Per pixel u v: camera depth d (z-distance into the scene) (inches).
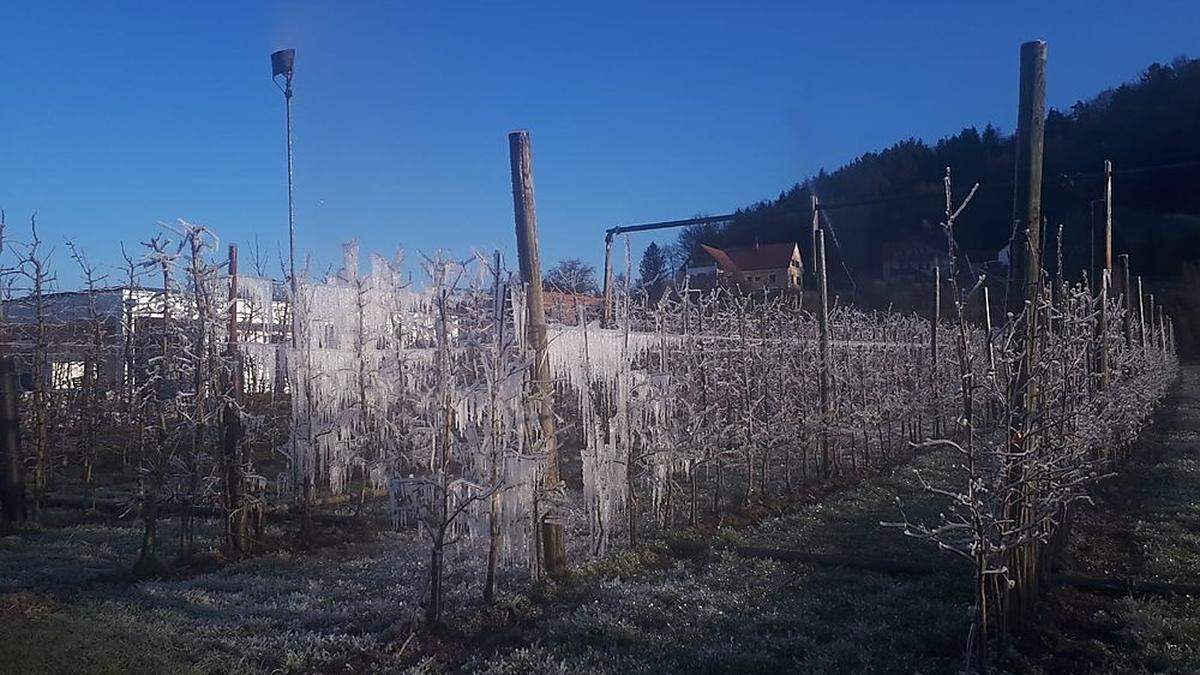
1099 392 438.3
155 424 451.2
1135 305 1279.5
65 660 245.9
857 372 719.1
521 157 347.9
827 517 493.7
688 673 258.1
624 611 313.1
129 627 287.1
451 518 301.3
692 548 414.3
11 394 493.0
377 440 506.0
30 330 634.2
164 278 429.7
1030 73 277.0
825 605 324.5
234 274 455.8
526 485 334.0
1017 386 254.5
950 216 269.6
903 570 366.0
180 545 426.9
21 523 487.2
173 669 247.9
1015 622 279.0
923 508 507.2
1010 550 258.5
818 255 622.2
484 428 319.9
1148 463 634.2
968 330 434.9
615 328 458.9
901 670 255.0
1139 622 288.8
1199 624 287.6
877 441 760.3
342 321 499.2
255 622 305.1
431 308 437.7
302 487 482.3
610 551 399.9
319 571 390.3
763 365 565.6
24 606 318.7
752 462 555.8
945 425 823.1
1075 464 300.2
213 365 424.2
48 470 599.2
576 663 265.3
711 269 1211.9
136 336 566.3
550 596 336.2
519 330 341.4
